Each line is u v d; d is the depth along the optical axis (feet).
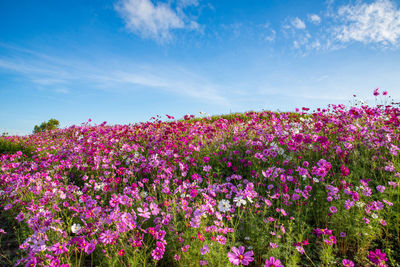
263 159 15.06
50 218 9.61
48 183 13.66
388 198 11.69
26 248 9.10
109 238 8.07
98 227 9.23
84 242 8.42
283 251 9.14
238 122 26.91
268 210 12.09
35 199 13.07
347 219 10.48
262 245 9.44
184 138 19.56
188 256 8.29
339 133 18.69
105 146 20.61
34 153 26.43
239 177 14.33
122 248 8.73
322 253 9.11
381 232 10.39
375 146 15.80
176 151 18.01
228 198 12.66
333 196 11.61
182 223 10.03
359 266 9.09
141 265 8.19
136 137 21.76
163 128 23.09
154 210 9.60
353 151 15.97
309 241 10.19
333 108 23.34
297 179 13.94
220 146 18.76
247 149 18.58
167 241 9.13
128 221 8.52
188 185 12.15
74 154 19.43
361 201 11.03
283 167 15.78
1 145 32.12
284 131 17.56
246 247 9.71
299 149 16.01
